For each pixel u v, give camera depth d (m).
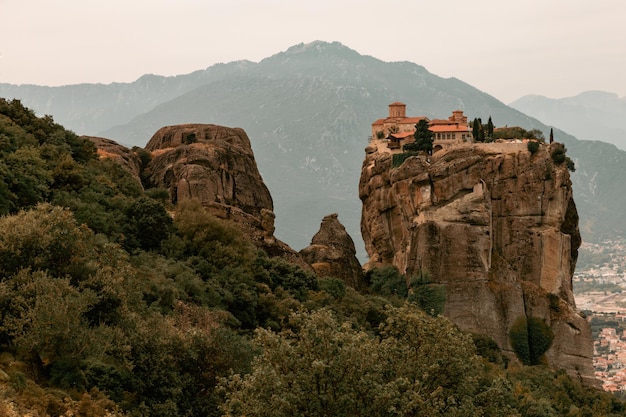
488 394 60.97
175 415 65.25
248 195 149.88
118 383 63.97
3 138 106.25
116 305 70.75
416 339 61.31
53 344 63.59
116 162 133.88
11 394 56.12
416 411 55.22
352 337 57.16
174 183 139.88
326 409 54.38
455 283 153.38
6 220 73.69
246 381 56.03
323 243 152.88
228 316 93.69
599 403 136.50
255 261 117.50
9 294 65.00
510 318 154.38
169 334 71.56
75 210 101.25
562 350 155.62
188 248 110.31
